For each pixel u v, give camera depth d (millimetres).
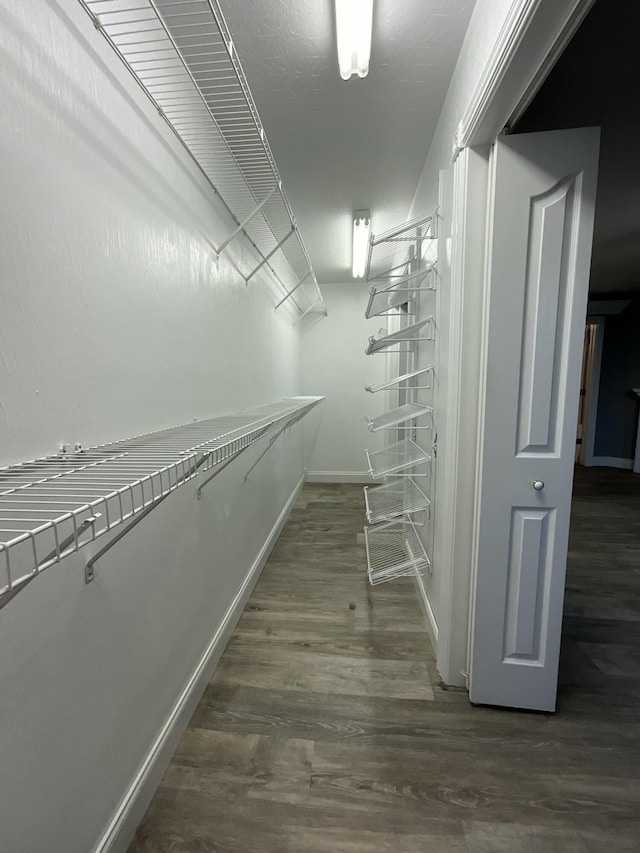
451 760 1223
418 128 1751
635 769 1194
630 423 5262
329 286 4504
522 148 1182
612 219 2805
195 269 1500
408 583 2365
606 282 4598
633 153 1986
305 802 1100
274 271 2842
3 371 667
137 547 1059
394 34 1253
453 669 1524
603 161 2059
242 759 1230
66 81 807
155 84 1076
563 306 1237
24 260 704
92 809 875
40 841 725
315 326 4590
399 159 1985
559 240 1205
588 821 1048
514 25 843
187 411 1431
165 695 1222
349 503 3975
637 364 5164
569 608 2059
